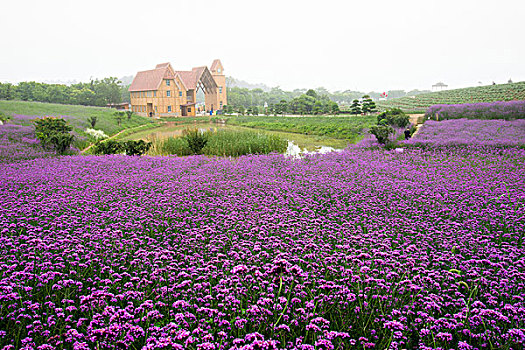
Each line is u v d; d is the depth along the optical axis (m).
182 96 63.81
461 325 4.23
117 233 6.75
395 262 5.58
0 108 40.25
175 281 5.25
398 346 4.03
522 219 7.76
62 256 5.92
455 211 8.59
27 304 4.53
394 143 21.77
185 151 22.38
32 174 13.12
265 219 7.80
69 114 43.66
